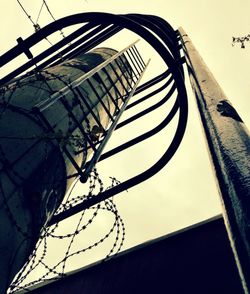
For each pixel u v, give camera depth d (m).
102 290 4.66
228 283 3.73
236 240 0.72
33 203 2.38
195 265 4.13
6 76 4.61
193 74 2.07
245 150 0.94
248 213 0.70
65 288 5.13
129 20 3.87
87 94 3.99
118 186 4.22
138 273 4.55
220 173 0.97
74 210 3.95
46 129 2.74
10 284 2.20
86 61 5.11
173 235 4.71
